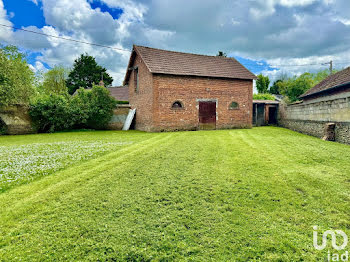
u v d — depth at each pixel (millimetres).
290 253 2232
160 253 2256
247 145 7855
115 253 2254
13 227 2705
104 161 5707
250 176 4359
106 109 17234
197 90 15648
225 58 18797
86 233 2580
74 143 9328
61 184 4055
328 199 3336
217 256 2207
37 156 6504
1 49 16234
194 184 3986
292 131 14664
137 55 17156
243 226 2689
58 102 15695
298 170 4695
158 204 3260
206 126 16031
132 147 7785
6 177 4504
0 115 14180
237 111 17047
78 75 45281
